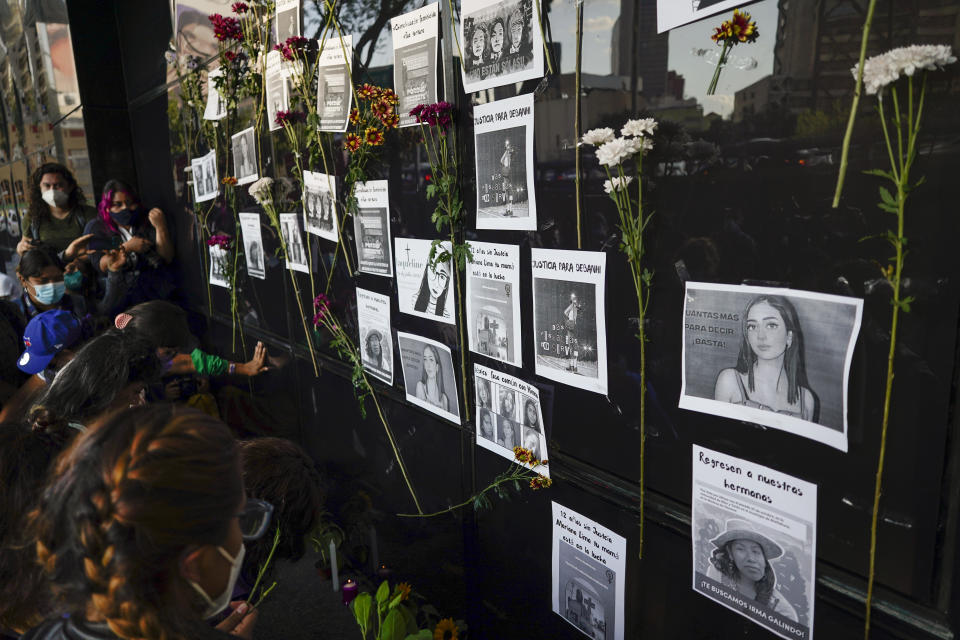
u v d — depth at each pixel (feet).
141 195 14.66
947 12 2.72
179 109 11.79
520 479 5.98
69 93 14.43
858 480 3.37
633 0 4.04
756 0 3.39
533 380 5.54
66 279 12.09
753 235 3.63
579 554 5.48
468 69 5.49
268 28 8.43
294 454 4.63
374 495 8.59
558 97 4.71
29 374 7.97
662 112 3.99
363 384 8.12
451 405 6.72
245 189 10.19
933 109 2.83
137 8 12.56
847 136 3.10
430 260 6.36
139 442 2.35
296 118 8.19
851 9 3.02
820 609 3.68
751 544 3.99
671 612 4.69
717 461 4.08
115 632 2.29
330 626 7.95
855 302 3.22
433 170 6.13
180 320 7.64
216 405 11.85
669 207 4.07
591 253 4.70
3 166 24.95
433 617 7.77
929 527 3.12
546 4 4.65
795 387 3.57
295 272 9.28
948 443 3.00
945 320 2.93
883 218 3.06
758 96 3.47
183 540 2.27
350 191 7.54
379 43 6.52
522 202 5.24
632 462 4.76
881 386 3.20
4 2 18.92
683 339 4.14
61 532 2.34
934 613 3.17
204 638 2.39
